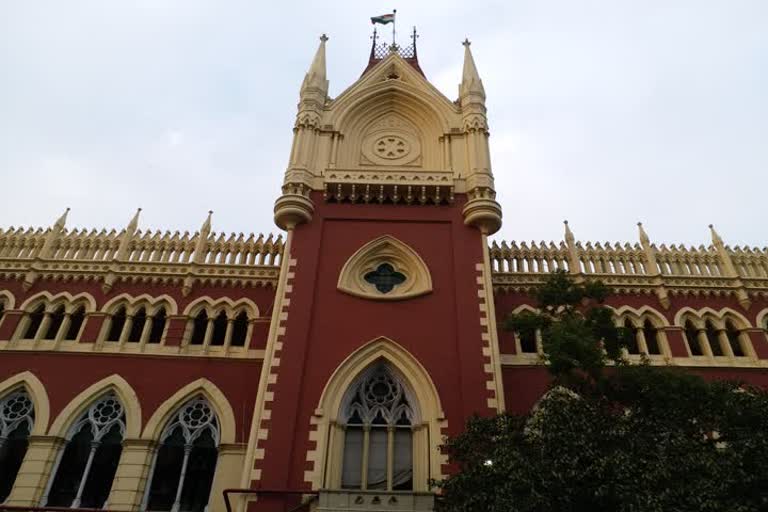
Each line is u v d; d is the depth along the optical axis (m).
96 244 29.17
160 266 28.19
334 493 18.67
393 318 23.88
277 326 23.41
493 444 16.61
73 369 25.16
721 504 13.84
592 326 18.28
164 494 22.72
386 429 21.94
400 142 31.12
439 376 22.33
